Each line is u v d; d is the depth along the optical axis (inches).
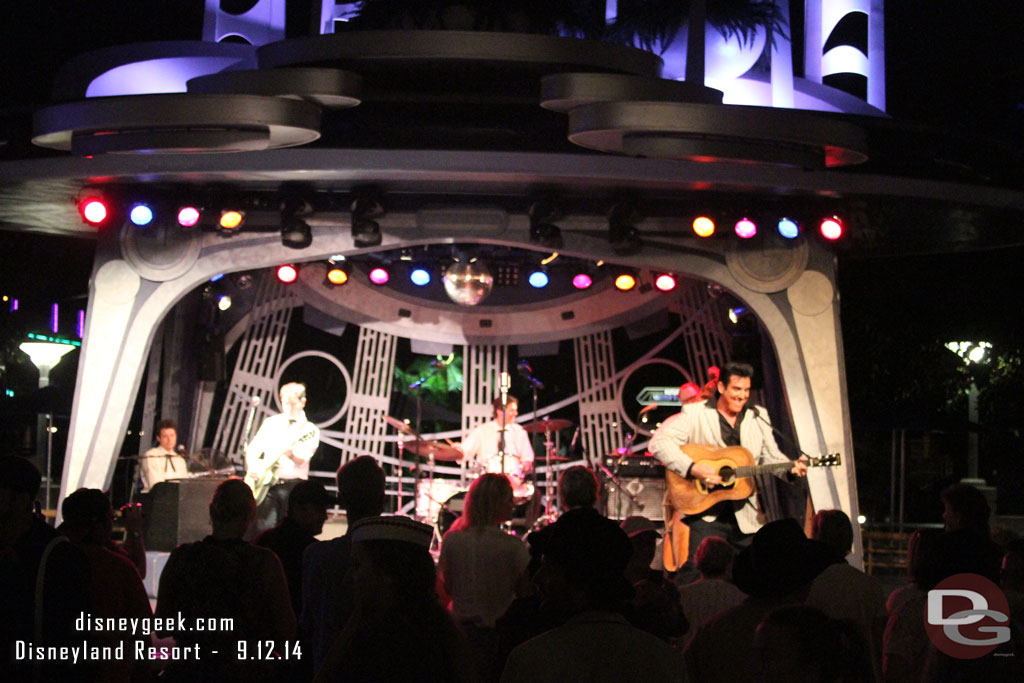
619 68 379.2
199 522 445.1
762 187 397.7
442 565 248.5
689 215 434.0
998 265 732.7
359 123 394.0
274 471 471.8
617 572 145.3
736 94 451.2
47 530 179.3
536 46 368.5
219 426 541.3
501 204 429.1
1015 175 437.1
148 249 434.6
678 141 349.4
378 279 536.7
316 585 211.8
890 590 501.0
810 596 213.8
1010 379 730.8
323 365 717.3
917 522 748.6
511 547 247.1
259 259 433.7
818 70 478.3
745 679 174.2
